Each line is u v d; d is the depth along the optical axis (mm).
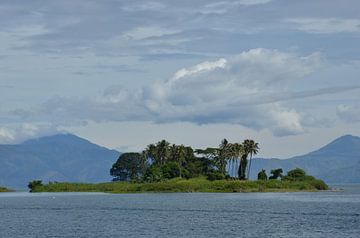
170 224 125312
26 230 116312
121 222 131750
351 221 129250
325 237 100812
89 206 194750
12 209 186250
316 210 163625
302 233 106562
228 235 104688
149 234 107250
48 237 104375
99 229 116688
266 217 141750
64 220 139125
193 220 134625
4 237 105188
